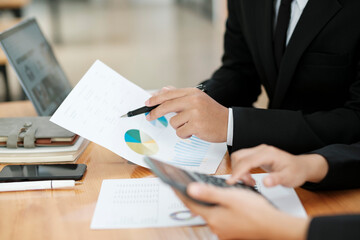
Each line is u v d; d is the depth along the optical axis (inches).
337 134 44.0
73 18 336.8
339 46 51.0
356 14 49.6
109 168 42.4
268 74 56.7
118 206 35.0
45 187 38.4
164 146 43.8
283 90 54.6
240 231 27.7
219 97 57.9
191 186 28.0
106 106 43.5
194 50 225.9
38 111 52.7
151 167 30.3
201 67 196.2
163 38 256.2
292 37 52.2
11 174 40.3
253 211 27.4
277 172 33.2
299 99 55.9
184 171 33.0
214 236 31.0
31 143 43.3
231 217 27.8
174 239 30.8
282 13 53.7
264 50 56.1
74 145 44.2
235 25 63.0
